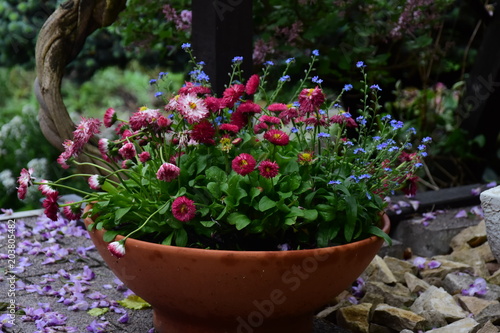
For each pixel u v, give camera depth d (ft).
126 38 7.61
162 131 4.70
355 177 4.64
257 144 4.89
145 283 4.62
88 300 5.31
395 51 7.95
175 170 4.48
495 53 7.28
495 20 7.28
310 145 4.91
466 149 7.56
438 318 5.20
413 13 7.36
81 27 5.98
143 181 4.81
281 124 5.00
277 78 7.48
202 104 4.57
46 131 6.05
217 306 4.55
